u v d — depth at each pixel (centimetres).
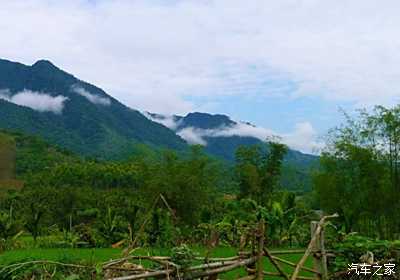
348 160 1939
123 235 2208
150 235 1656
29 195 3092
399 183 1902
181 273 486
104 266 504
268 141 2809
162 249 983
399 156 1902
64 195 3112
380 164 1903
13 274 520
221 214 2556
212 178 2814
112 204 2980
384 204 1903
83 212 2862
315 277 606
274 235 1593
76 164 4306
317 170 2078
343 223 1730
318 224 609
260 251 539
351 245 640
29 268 525
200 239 1730
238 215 1636
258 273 535
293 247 1841
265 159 2792
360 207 1916
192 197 2666
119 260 520
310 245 582
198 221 2606
